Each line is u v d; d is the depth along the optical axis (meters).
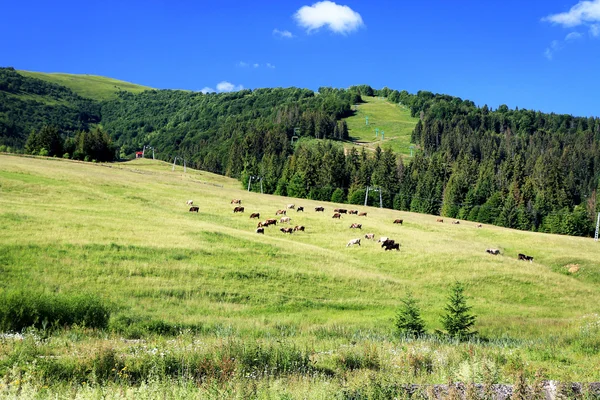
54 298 22.72
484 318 34.72
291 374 13.16
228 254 42.97
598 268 59.59
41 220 44.22
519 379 9.65
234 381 10.95
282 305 33.72
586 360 16.55
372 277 43.34
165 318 26.97
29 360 13.02
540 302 44.00
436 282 45.97
